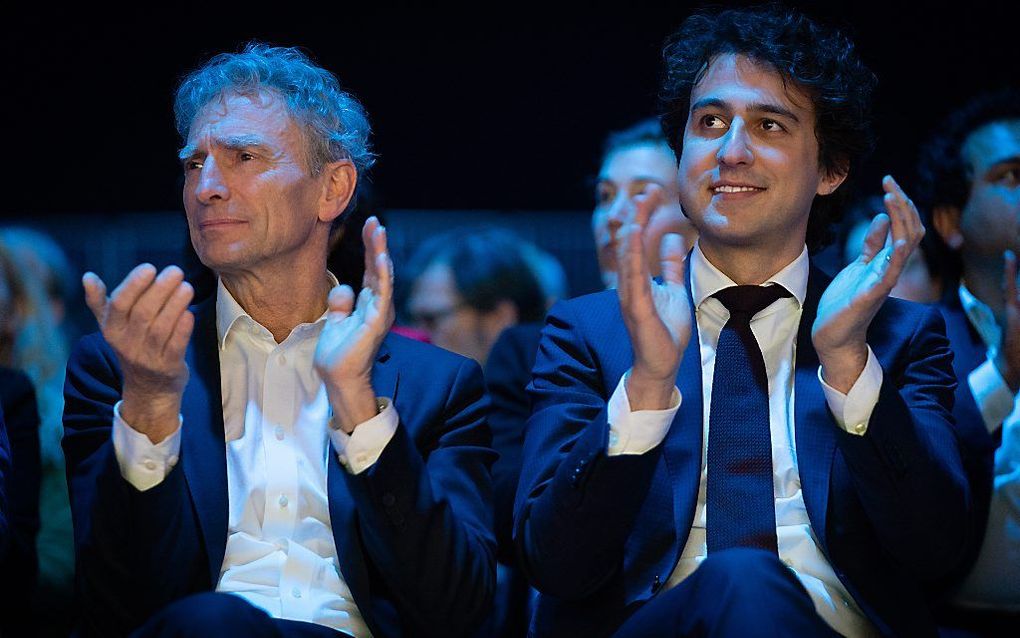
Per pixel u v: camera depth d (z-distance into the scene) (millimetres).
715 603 5426
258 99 6840
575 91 19656
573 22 19625
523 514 6520
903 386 6816
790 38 7082
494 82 19828
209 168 6680
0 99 19438
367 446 6016
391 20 19750
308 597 6484
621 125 19578
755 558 5523
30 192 19500
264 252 6707
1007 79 17953
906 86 18109
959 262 9133
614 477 6074
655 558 6508
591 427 6188
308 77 7059
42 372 9789
